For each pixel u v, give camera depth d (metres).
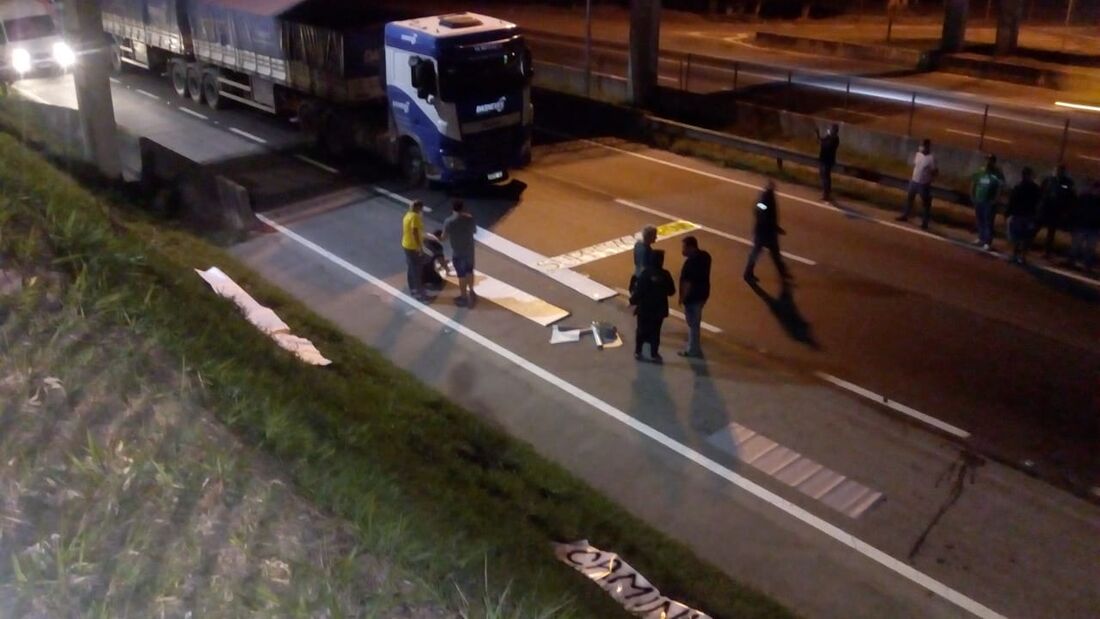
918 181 18.05
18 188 9.21
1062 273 16.09
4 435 5.35
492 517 8.45
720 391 12.27
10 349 6.20
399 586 5.06
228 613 4.47
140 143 20.28
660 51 36.59
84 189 16.02
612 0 53.06
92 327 6.86
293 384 9.29
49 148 18.42
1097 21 45.62
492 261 16.52
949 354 13.26
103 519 4.85
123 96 28.50
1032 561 9.23
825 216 18.94
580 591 7.33
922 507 10.03
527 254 16.83
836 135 19.55
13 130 18.23
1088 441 11.20
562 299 15.02
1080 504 10.09
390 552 5.33
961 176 20.94
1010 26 34.59
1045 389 12.34
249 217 17.81
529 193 20.19
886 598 8.76
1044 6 47.88
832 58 37.06
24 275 7.16
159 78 30.94
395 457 8.73
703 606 8.25
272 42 23.47
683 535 9.57
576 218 18.67
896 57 35.78
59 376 6.05
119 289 7.64
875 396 12.16
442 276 15.67
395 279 15.72
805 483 10.42
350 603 4.80
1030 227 16.38
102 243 8.82
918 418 11.66
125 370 6.41
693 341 13.11
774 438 11.24
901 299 15.01
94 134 18.42
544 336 13.76
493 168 19.80
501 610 5.14
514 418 11.61
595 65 33.44
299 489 5.83
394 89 20.09
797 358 13.13
